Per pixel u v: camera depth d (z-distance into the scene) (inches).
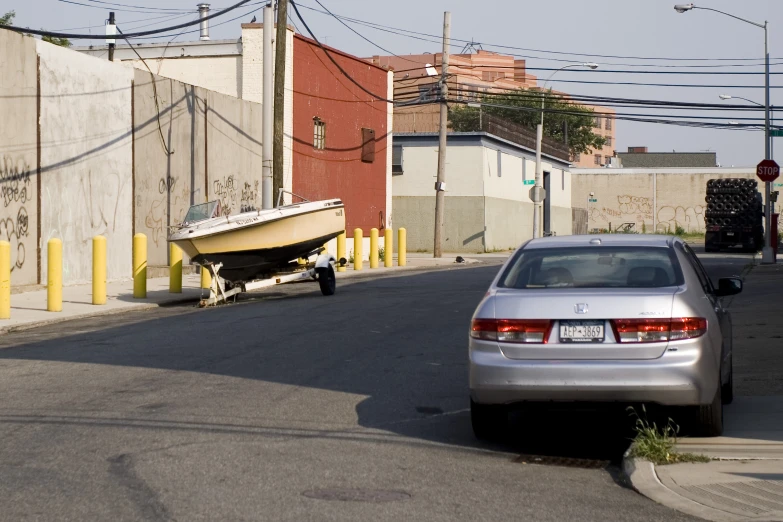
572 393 294.8
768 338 578.6
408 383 434.3
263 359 494.9
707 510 242.8
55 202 927.0
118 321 682.2
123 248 1048.2
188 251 786.2
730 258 1664.6
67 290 912.9
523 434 343.3
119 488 259.3
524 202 2277.3
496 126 2057.1
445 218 1969.7
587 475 285.9
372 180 1653.5
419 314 697.6
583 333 296.7
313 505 246.7
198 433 330.3
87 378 439.5
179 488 260.5
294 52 1379.2
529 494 262.4
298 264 852.0
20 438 319.9
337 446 316.8
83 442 314.3
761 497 252.5
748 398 402.6
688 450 303.4
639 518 239.5
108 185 1016.2
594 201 3363.7
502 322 303.1
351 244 1567.4
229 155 1282.0
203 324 643.5
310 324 637.3
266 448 310.7
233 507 243.1
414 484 271.0
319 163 1464.1
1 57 845.2
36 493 254.1
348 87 1555.1
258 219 795.4
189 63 1397.6
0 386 420.5
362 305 761.0
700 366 293.6
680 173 3287.4
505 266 339.3
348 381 437.1
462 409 381.4
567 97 1823.3
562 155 2645.2
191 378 439.8
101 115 999.0
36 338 593.9
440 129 1630.2
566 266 329.1
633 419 363.6
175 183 1148.5
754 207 1994.3
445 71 1625.2
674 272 319.6
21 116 874.1
